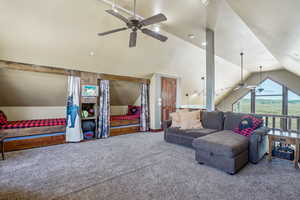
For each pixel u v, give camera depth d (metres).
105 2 2.97
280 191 1.94
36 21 2.94
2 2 2.55
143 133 5.35
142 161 2.87
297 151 2.57
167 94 6.12
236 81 8.84
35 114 4.73
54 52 3.57
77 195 1.85
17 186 2.03
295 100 7.54
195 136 3.48
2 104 4.25
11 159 2.92
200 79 7.20
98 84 4.70
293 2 1.59
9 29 2.89
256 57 5.68
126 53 4.44
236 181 2.17
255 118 3.20
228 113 3.69
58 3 2.83
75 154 3.22
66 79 4.38
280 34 2.61
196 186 2.05
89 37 3.61
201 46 5.16
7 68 3.33
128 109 6.54
